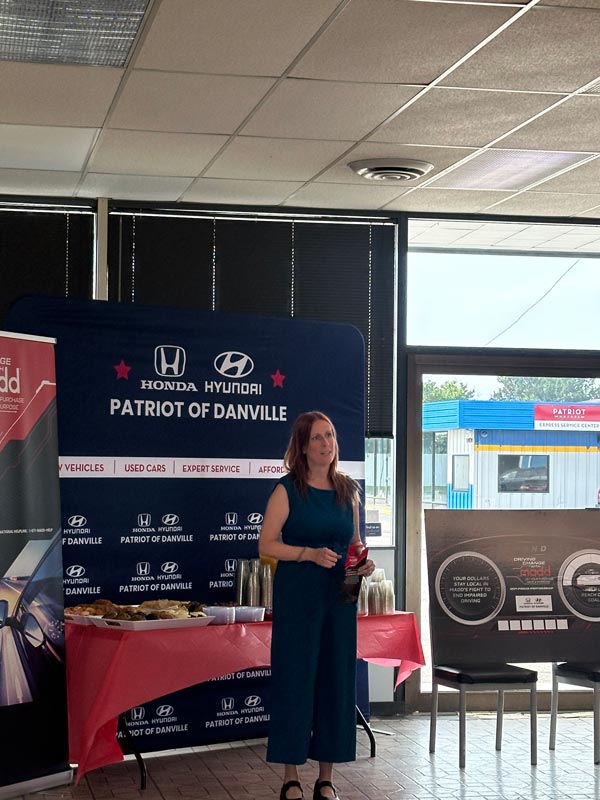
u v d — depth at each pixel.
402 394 7.03
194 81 4.60
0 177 6.19
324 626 4.59
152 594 5.43
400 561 6.99
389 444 7.06
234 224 6.86
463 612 5.82
